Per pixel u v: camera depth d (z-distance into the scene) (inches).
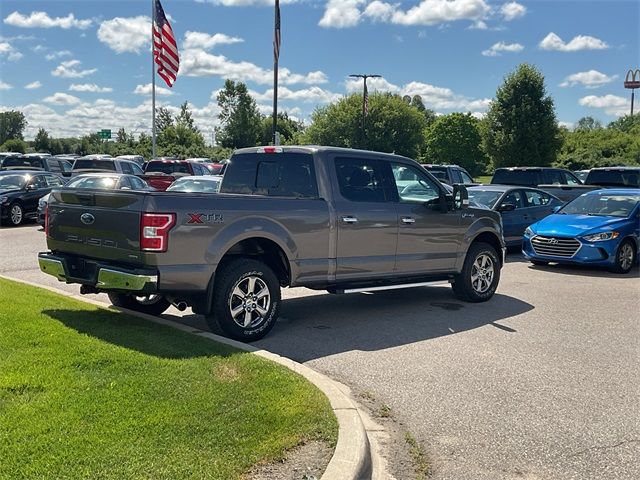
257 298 265.7
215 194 253.1
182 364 205.8
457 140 3681.1
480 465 161.0
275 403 175.9
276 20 852.0
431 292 398.0
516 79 2084.2
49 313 271.4
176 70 1034.1
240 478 136.6
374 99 3100.4
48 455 138.8
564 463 162.6
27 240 606.5
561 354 259.0
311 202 280.8
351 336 281.4
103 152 2689.5
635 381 226.1
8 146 3021.7
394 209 312.5
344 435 158.7
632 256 493.0
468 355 255.0
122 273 237.6
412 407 198.5
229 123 3171.8
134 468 135.8
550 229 504.4
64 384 180.4
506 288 418.0
